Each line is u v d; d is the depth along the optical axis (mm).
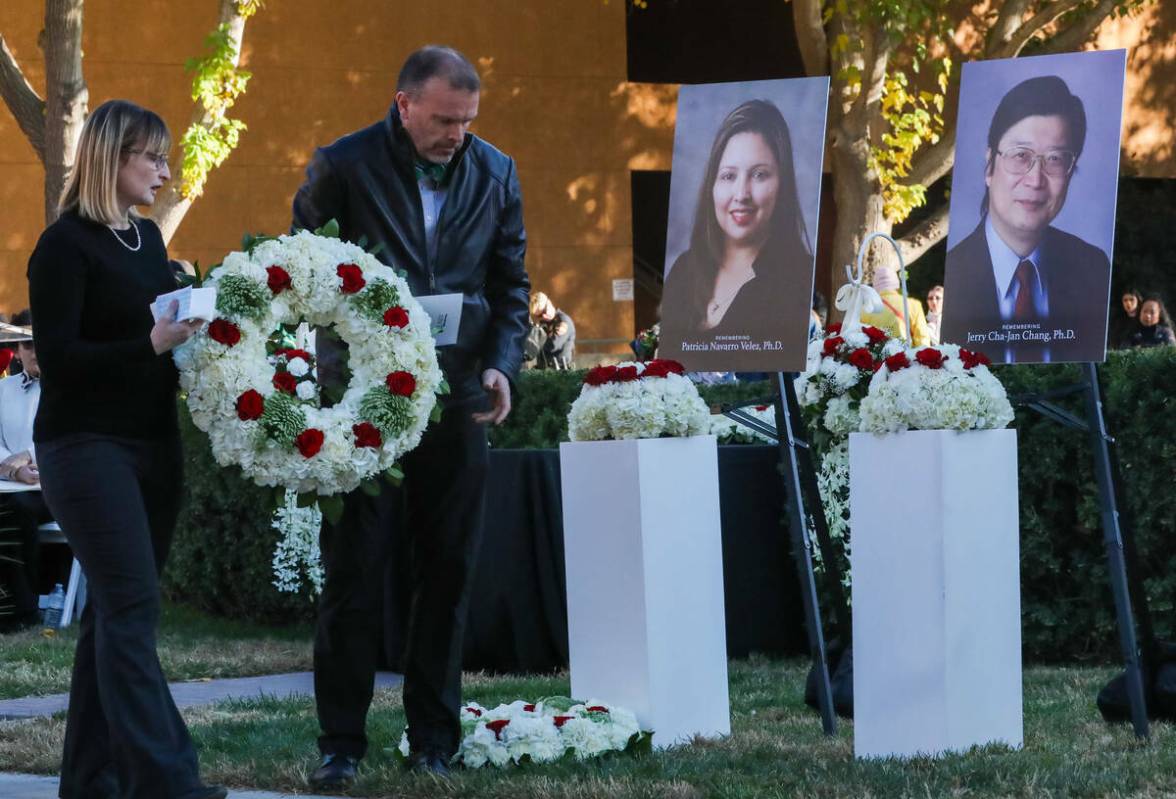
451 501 8312
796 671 12891
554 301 39000
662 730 9555
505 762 8656
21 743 9742
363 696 8344
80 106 23250
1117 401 12359
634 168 39844
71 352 6914
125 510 6969
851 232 30875
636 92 39812
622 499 9617
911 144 30422
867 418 8797
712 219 10117
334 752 8320
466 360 8320
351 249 7738
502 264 8570
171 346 6918
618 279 39594
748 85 10078
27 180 33844
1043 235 9312
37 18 33469
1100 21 34031
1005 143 9492
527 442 16969
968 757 8406
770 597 13859
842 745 9336
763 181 9953
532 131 38781
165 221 25234
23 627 16766
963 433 8664
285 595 16312
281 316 7496
